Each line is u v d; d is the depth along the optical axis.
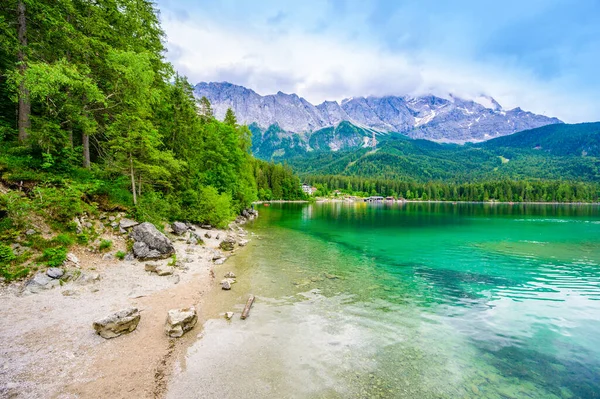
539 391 7.93
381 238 33.81
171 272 16.03
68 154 18.66
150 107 25.36
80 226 16.25
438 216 67.88
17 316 10.06
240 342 9.86
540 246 29.52
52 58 19.84
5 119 20.41
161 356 8.85
